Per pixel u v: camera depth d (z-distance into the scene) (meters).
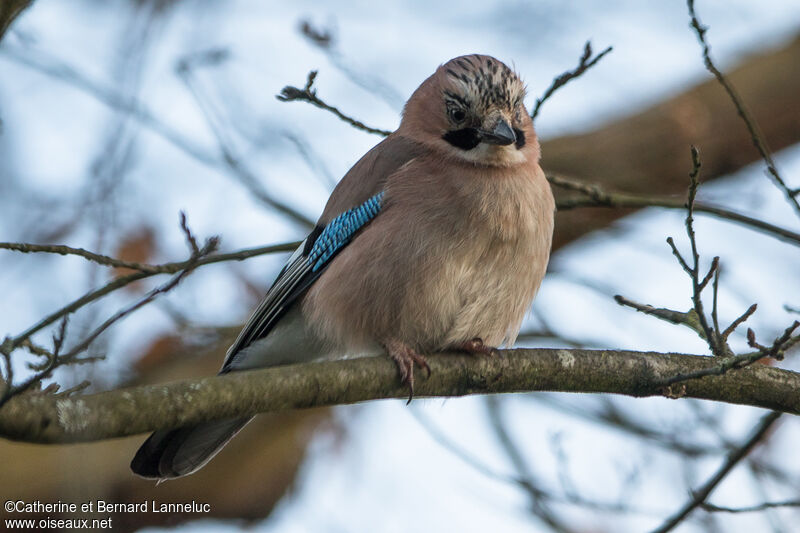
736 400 8.02
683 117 14.11
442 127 9.31
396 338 8.86
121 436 6.49
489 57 9.76
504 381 8.05
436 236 8.70
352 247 9.04
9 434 6.01
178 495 11.75
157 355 12.17
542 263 9.15
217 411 6.86
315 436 12.58
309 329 9.33
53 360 6.10
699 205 10.67
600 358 8.05
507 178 9.00
